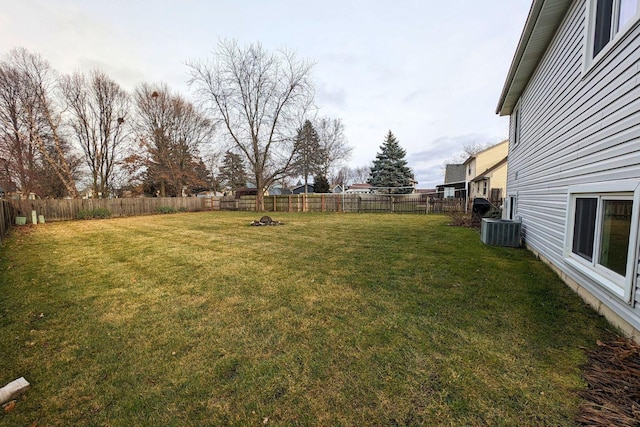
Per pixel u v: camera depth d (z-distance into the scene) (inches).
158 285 154.5
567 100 150.9
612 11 110.2
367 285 147.6
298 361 82.6
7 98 627.5
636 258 86.9
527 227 237.5
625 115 95.1
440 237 298.7
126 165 865.5
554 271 166.1
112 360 85.2
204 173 1178.6
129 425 61.1
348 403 65.6
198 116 990.4
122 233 364.5
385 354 85.0
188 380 75.3
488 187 701.3
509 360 80.9
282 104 767.7
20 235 357.7
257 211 824.3
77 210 597.3
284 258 210.5
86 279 166.4
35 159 697.0
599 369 75.8
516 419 60.0
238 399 68.1
